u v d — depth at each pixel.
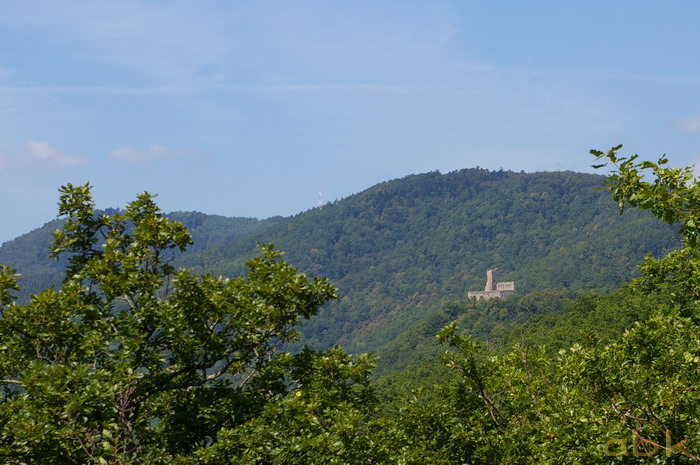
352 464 13.93
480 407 16.44
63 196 19.44
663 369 13.95
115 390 15.30
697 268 19.17
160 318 17.58
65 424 14.20
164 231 18.78
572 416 14.81
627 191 11.32
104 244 18.69
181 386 17.42
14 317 17.00
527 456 14.83
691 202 10.89
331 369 17.30
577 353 14.47
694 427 13.20
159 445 16.48
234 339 18.31
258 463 15.08
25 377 14.06
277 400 16.38
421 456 15.26
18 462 14.37
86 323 17.58
